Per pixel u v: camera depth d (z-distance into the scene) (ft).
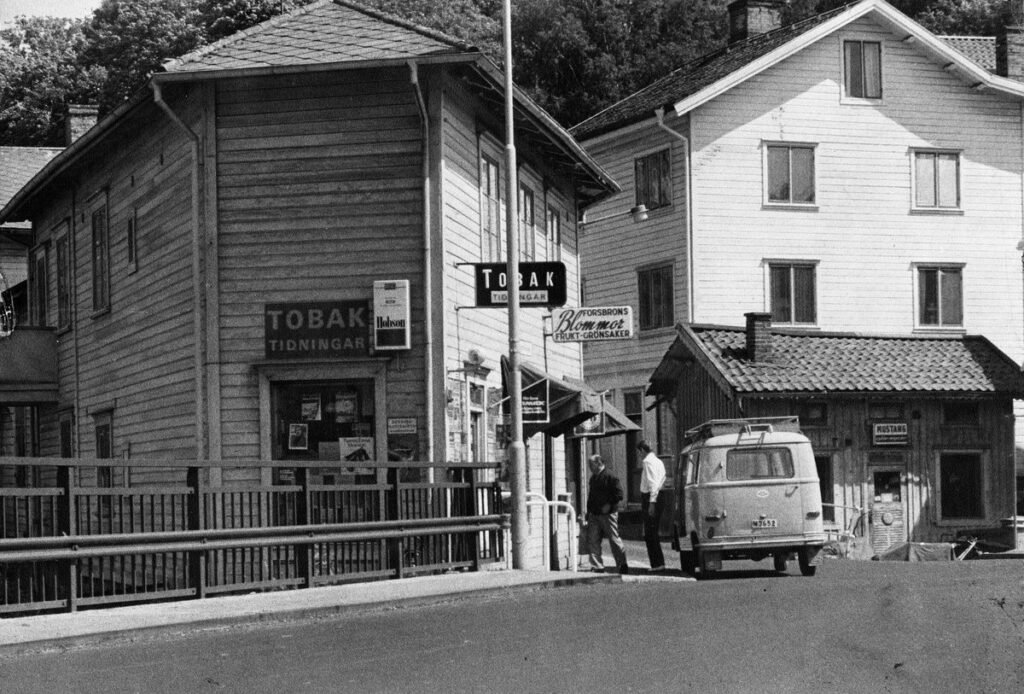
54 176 104.27
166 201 86.74
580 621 49.37
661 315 154.51
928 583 69.67
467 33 223.10
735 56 162.71
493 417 90.07
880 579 75.20
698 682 36.37
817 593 61.62
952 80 158.10
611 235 160.56
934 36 155.33
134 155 92.53
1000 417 134.00
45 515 50.37
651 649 42.24
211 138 81.87
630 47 218.59
